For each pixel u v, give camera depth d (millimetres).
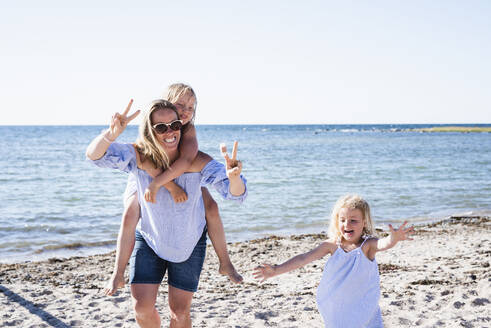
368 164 31078
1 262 8820
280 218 13297
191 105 3297
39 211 14180
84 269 8164
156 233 3055
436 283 6445
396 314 5148
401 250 9312
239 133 124250
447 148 51062
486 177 23359
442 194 17922
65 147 53688
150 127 2969
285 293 6473
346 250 3434
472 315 4988
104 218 13141
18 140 74688
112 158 2928
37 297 6320
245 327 4980
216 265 8539
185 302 3174
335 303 3373
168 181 2994
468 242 10023
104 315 5504
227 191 3076
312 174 24812
